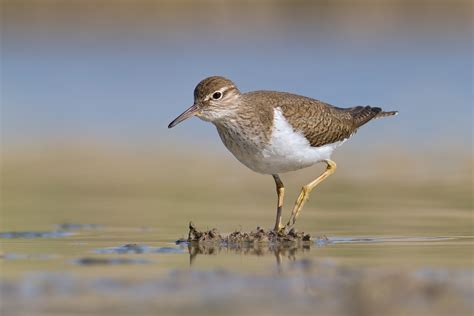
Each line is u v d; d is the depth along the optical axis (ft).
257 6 112.27
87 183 63.10
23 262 35.17
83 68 100.48
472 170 66.18
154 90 93.25
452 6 113.39
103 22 110.22
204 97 43.52
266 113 42.98
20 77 98.12
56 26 109.19
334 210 51.57
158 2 111.55
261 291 29.40
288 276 31.65
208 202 55.47
